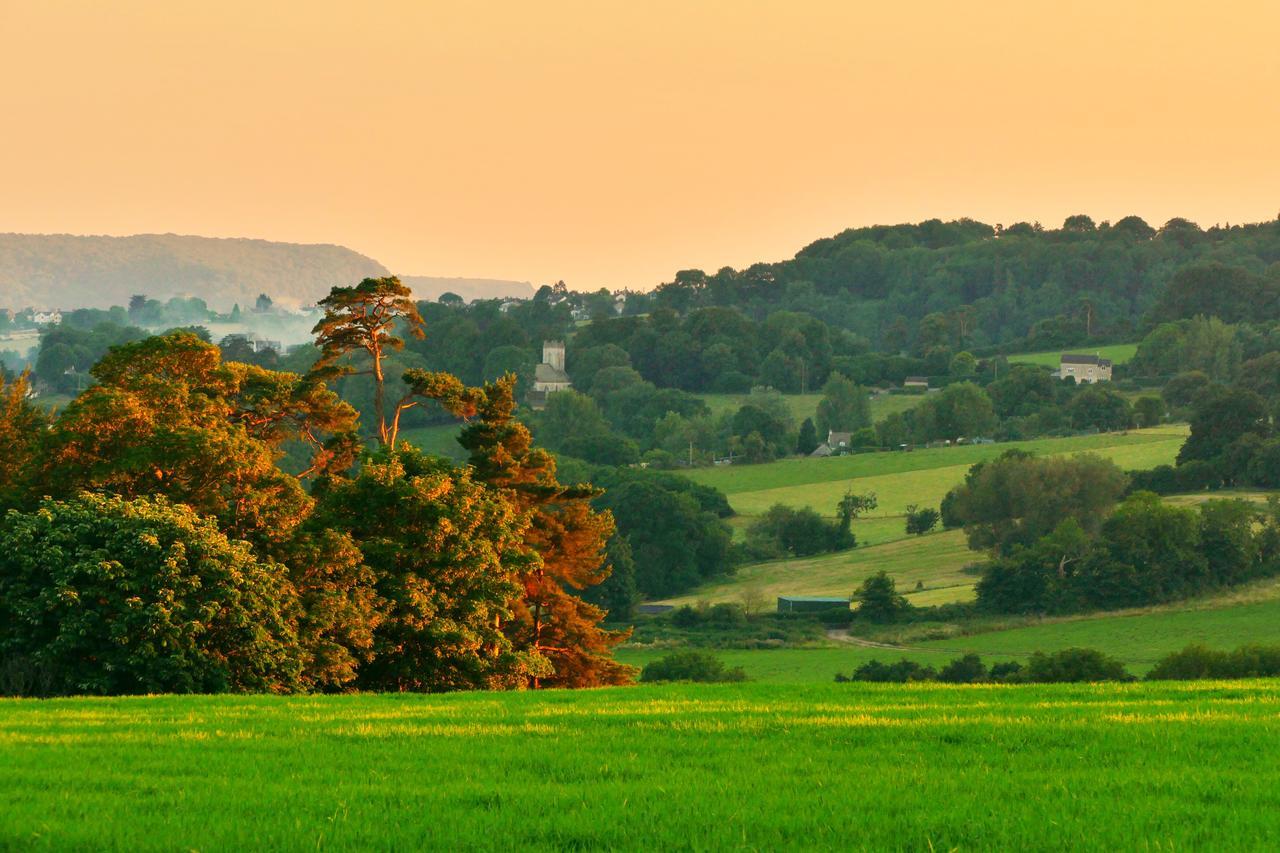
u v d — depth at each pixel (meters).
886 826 45.22
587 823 45.34
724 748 63.47
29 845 42.44
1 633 116.25
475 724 74.00
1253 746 61.84
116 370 159.88
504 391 183.12
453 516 142.25
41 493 136.50
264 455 139.38
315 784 52.94
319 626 125.81
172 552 115.12
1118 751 61.06
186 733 68.25
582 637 181.50
